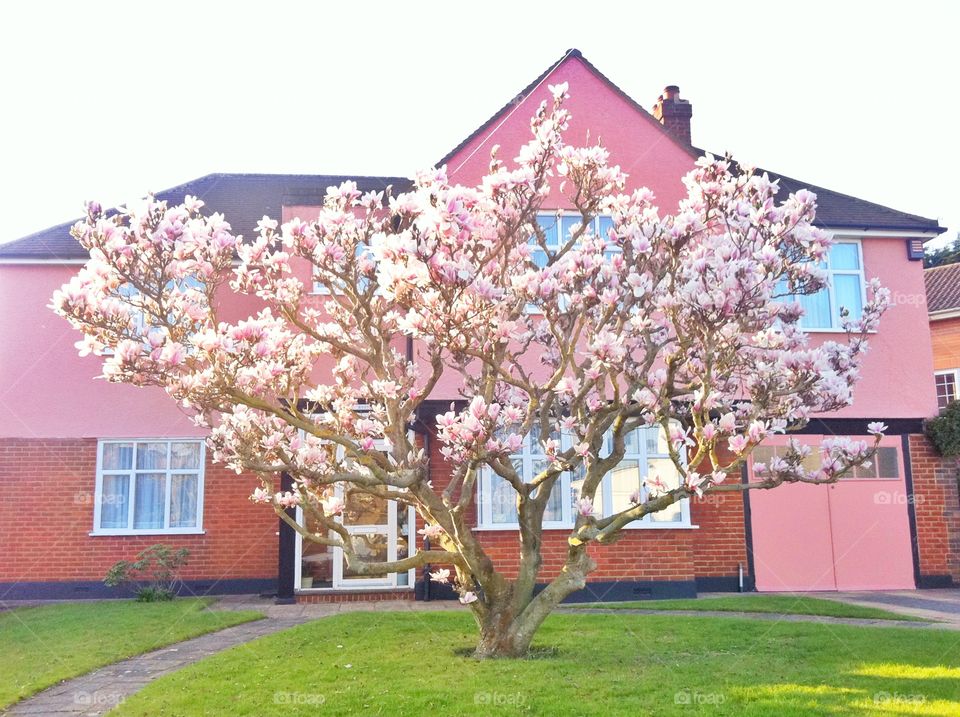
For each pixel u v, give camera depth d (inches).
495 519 547.2
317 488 349.7
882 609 476.7
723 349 297.7
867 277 616.4
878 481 600.4
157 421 593.9
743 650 346.6
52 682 313.0
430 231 264.7
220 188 738.2
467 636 381.7
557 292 291.3
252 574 588.7
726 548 585.9
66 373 592.4
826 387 311.3
